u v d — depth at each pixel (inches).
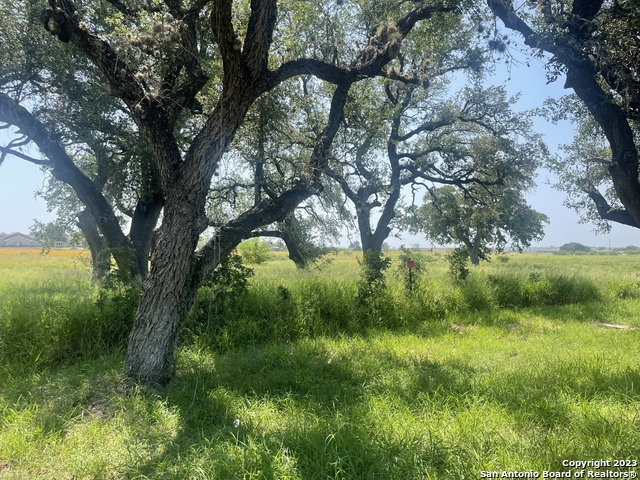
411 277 442.6
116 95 217.5
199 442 142.8
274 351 262.4
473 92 675.4
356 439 137.3
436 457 127.3
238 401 183.3
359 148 560.4
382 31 272.7
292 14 342.0
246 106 217.9
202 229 214.1
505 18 310.5
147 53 242.4
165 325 203.9
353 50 361.1
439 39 414.0
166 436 149.6
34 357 240.7
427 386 198.5
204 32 338.0
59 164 413.1
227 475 120.8
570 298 549.6
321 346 292.5
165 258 204.4
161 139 214.1
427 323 387.2
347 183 526.0
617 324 410.0
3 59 353.7
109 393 189.0
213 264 240.8
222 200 466.9
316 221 515.2
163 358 204.1
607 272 762.2
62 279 534.6
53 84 380.5
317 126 404.8
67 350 260.2
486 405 167.6
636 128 353.4
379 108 503.2
